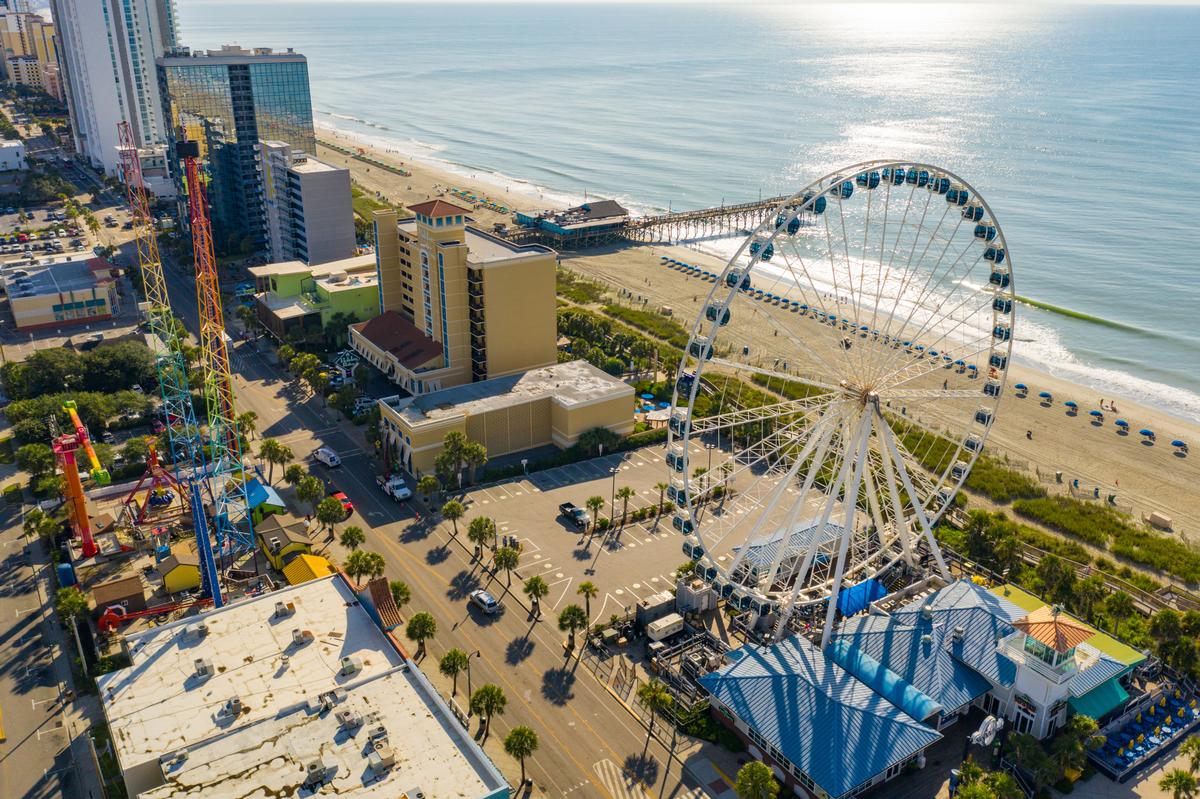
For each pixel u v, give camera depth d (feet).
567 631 480.64
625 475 650.43
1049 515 609.01
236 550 550.36
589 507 577.02
